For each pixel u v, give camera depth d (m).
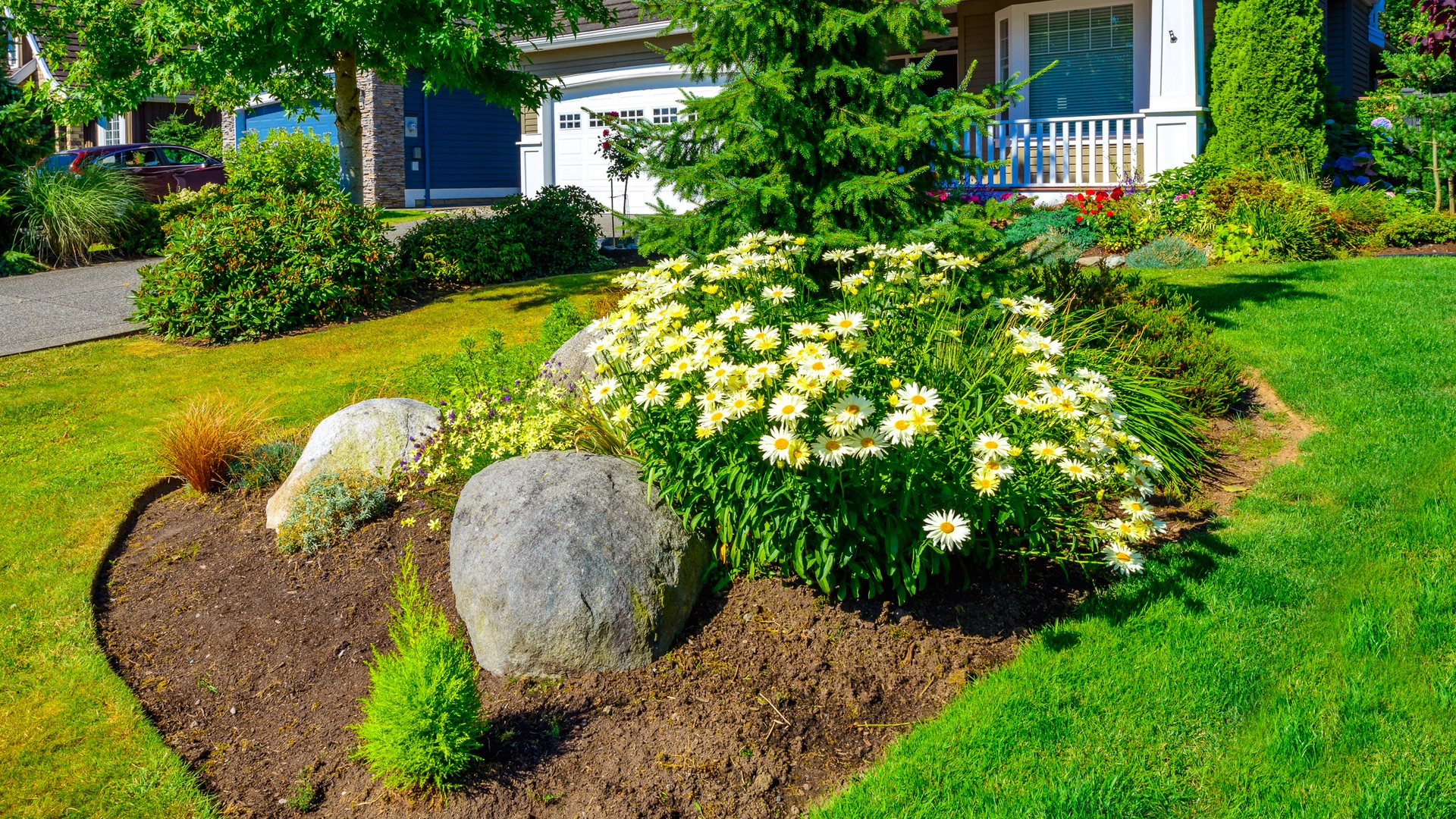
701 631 4.05
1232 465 5.36
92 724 3.76
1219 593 4.01
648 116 16.88
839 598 4.10
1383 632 3.59
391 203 23.06
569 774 3.38
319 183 14.63
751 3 5.68
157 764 3.54
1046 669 3.63
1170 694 3.43
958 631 3.96
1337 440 5.38
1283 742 3.12
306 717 3.82
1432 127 12.46
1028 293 6.50
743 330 4.16
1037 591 4.21
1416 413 5.56
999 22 15.30
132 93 10.28
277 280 9.34
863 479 3.63
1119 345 6.33
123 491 5.78
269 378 7.88
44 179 13.48
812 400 3.53
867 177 5.74
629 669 3.84
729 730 3.52
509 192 26.14
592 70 17.23
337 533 4.92
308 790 3.41
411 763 3.27
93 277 12.08
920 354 4.21
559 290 10.70
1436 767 2.97
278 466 5.80
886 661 3.82
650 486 4.13
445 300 10.43
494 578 3.89
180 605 4.60
